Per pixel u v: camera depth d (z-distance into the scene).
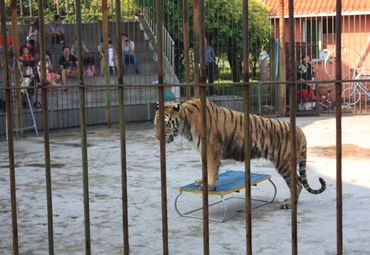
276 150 7.00
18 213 7.05
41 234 6.16
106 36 11.25
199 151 6.80
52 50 16.92
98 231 6.25
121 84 3.49
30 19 18.45
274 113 18.44
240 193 7.91
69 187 8.52
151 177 9.16
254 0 20.06
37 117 15.42
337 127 3.25
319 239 5.76
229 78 19.41
